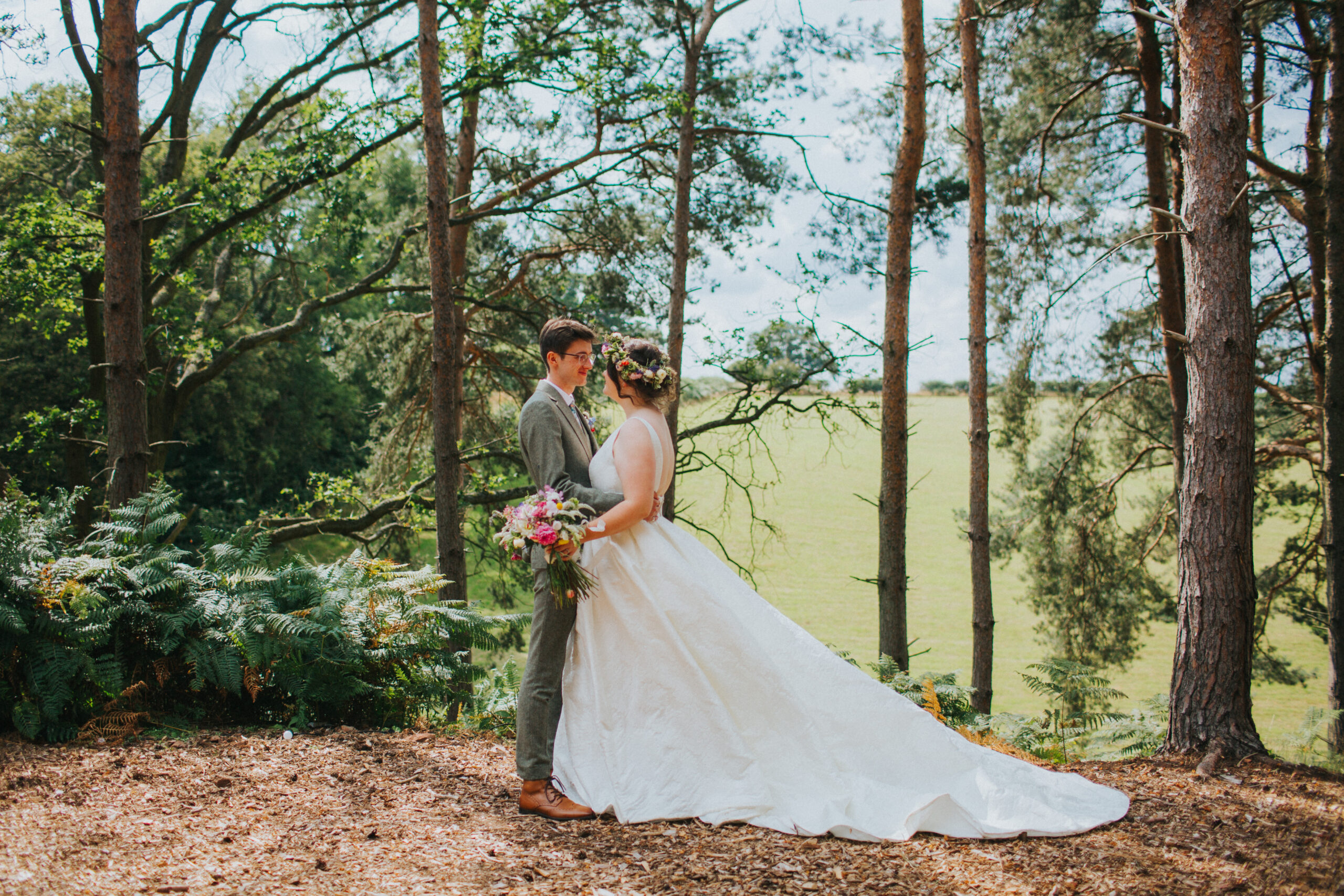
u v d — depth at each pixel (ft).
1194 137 15.72
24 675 12.69
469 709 15.97
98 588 13.73
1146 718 17.76
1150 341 41.11
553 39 35.68
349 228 37.99
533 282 47.01
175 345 38.68
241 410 74.23
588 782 10.66
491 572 61.52
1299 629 78.89
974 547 30.53
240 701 14.49
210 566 15.31
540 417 10.90
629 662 10.90
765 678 10.77
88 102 43.04
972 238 31.09
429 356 47.32
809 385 40.55
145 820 9.60
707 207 42.45
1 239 33.94
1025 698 69.77
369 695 14.97
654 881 8.57
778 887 8.51
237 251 40.60
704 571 11.31
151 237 38.81
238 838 9.30
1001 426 45.11
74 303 37.01
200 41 40.50
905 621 30.71
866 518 110.93
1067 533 52.24
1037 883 8.75
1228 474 14.89
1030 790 10.83
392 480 48.80
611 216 43.62
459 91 35.70
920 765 10.78
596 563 11.06
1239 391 14.99
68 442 39.70
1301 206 35.19
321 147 35.68
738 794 10.42
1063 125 38.96
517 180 42.32
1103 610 50.19
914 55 30.07
